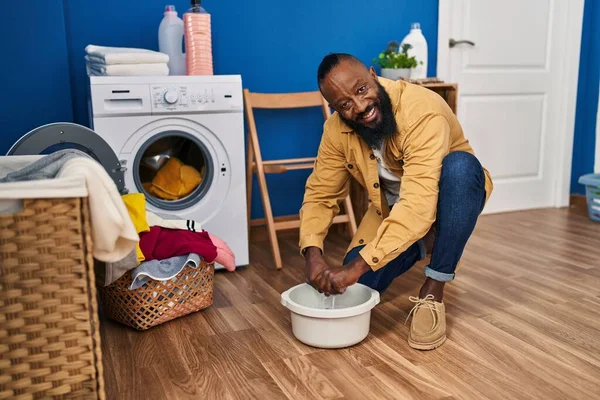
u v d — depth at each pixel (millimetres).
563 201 3576
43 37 2352
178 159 2381
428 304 1612
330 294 1543
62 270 1090
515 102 3389
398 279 2240
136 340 1712
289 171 2992
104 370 1516
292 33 2871
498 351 1583
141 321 1750
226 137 2312
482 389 1380
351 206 2768
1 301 1052
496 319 1811
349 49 3014
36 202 1047
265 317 1882
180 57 2477
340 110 1518
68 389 1134
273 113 2900
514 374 1451
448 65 3189
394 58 2836
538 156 3516
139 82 2137
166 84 2180
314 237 1706
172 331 1775
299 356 1581
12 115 2363
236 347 1649
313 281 1579
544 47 3400
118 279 1739
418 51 2967
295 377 1459
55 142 1816
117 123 2129
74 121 2555
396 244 1466
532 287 2107
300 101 2771
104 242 1131
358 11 2990
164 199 2305
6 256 1044
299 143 2992
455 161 1548
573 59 3418
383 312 1892
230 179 2357
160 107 2176
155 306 1760
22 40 2330
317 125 3014
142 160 2328
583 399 1328
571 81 3443
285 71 2895
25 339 1085
